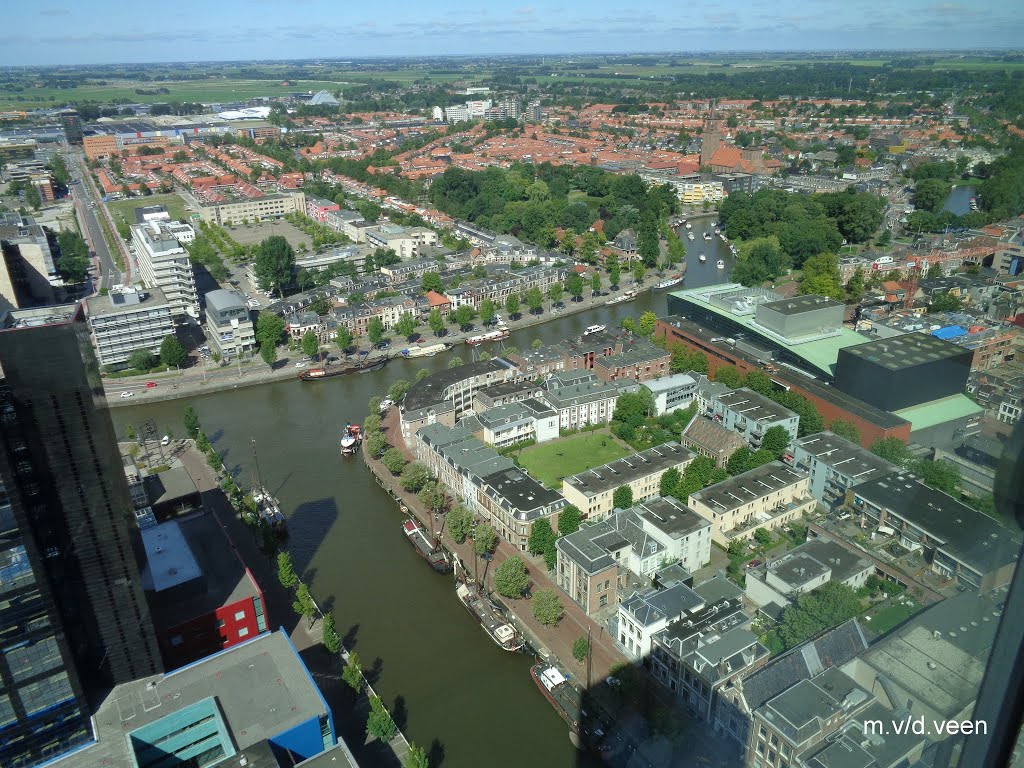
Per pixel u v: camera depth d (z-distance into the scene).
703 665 154.75
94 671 155.50
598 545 198.75
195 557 194.12
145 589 170.38
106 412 147.50
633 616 173.50
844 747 119.12
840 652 143.25
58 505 141.62
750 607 186.38
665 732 155.00
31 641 138.50
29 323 143.25
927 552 126.56
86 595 148.88
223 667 160.62
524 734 162.62
